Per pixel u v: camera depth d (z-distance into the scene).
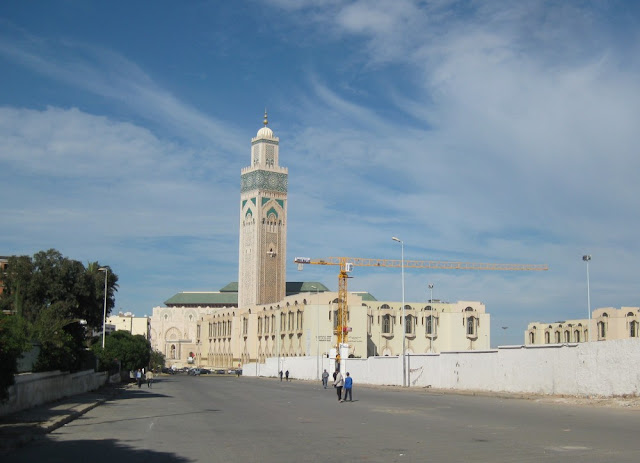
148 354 117.62
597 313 140.75
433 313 161.00
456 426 26.33
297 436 23.00
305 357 126.25
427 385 69.56
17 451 19.23
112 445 20.66
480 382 58.84
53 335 41.69
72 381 48.38
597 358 44.34
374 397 51.84
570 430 24.31
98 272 74.44
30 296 63.97
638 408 35.97
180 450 19.39
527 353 52.16
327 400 47.56
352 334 149.50
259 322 181.50
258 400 47.81
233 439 22.16
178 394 58.38
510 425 26.56
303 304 153.62
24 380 33.38
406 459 17.34
